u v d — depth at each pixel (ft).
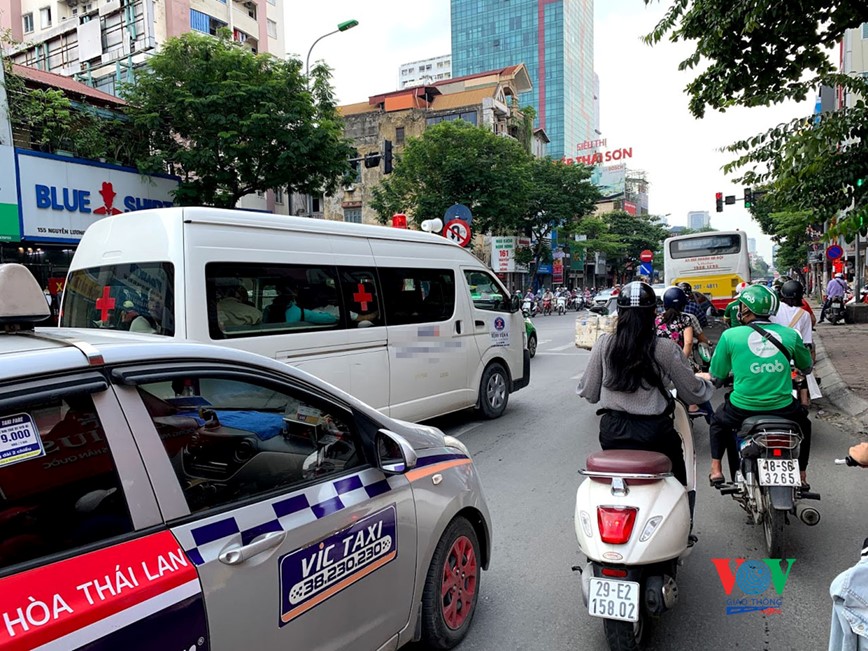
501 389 26.66
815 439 21.81
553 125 342.64
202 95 45.37
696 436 22.95
